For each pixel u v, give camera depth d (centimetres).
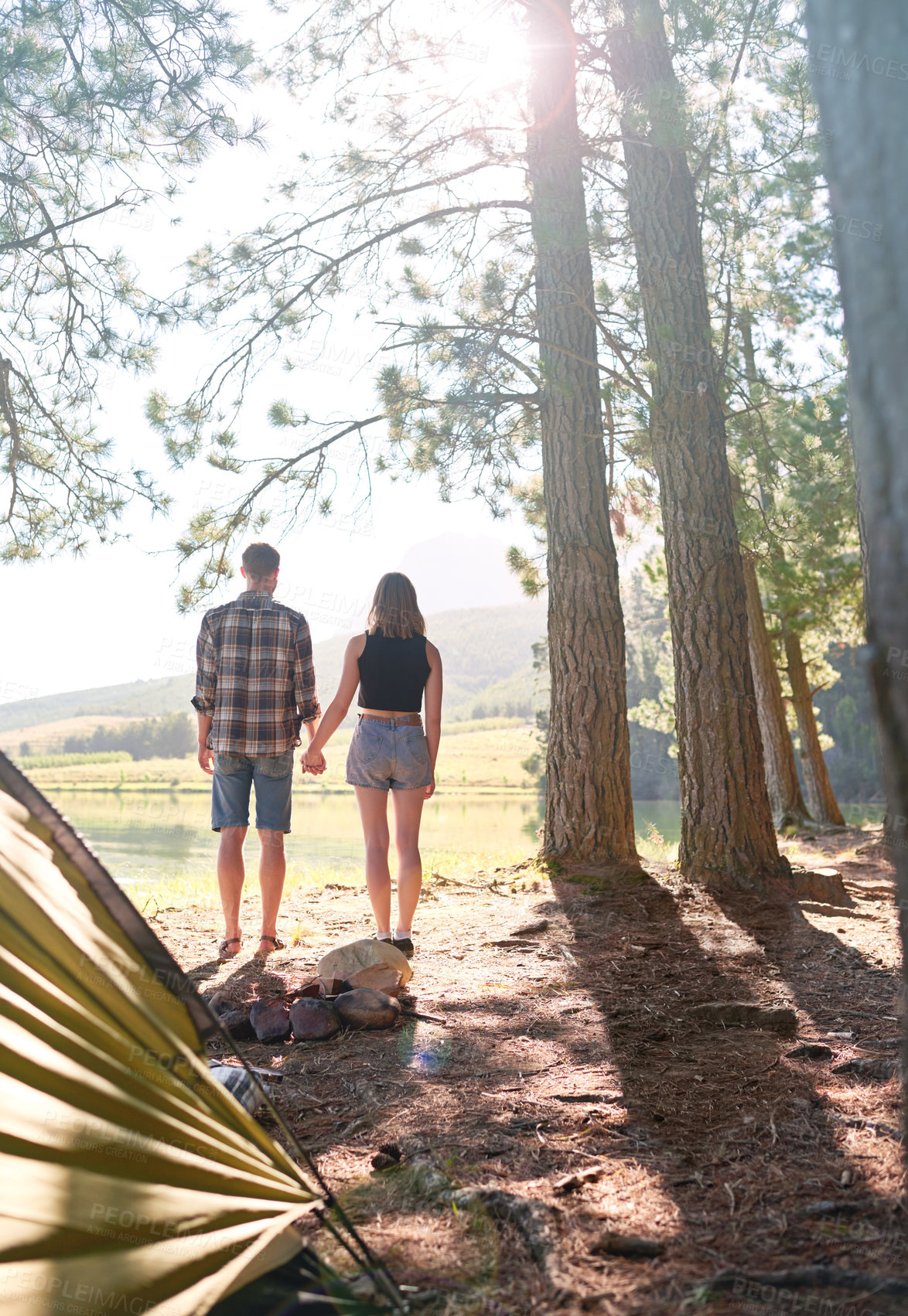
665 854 970
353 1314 157
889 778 127
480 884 686
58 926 186
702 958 461
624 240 805
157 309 725
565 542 760
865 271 121
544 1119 250
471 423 805
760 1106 257
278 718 485
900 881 130
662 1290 164
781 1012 346
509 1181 210
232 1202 181
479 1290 166
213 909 629
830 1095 264
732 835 656
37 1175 156
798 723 1912
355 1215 197
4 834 188
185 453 789
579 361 766
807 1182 206
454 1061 304
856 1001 379
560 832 739
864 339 122
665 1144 232
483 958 463
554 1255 175
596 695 741
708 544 681
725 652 673
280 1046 323
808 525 1146
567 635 752
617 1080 282
